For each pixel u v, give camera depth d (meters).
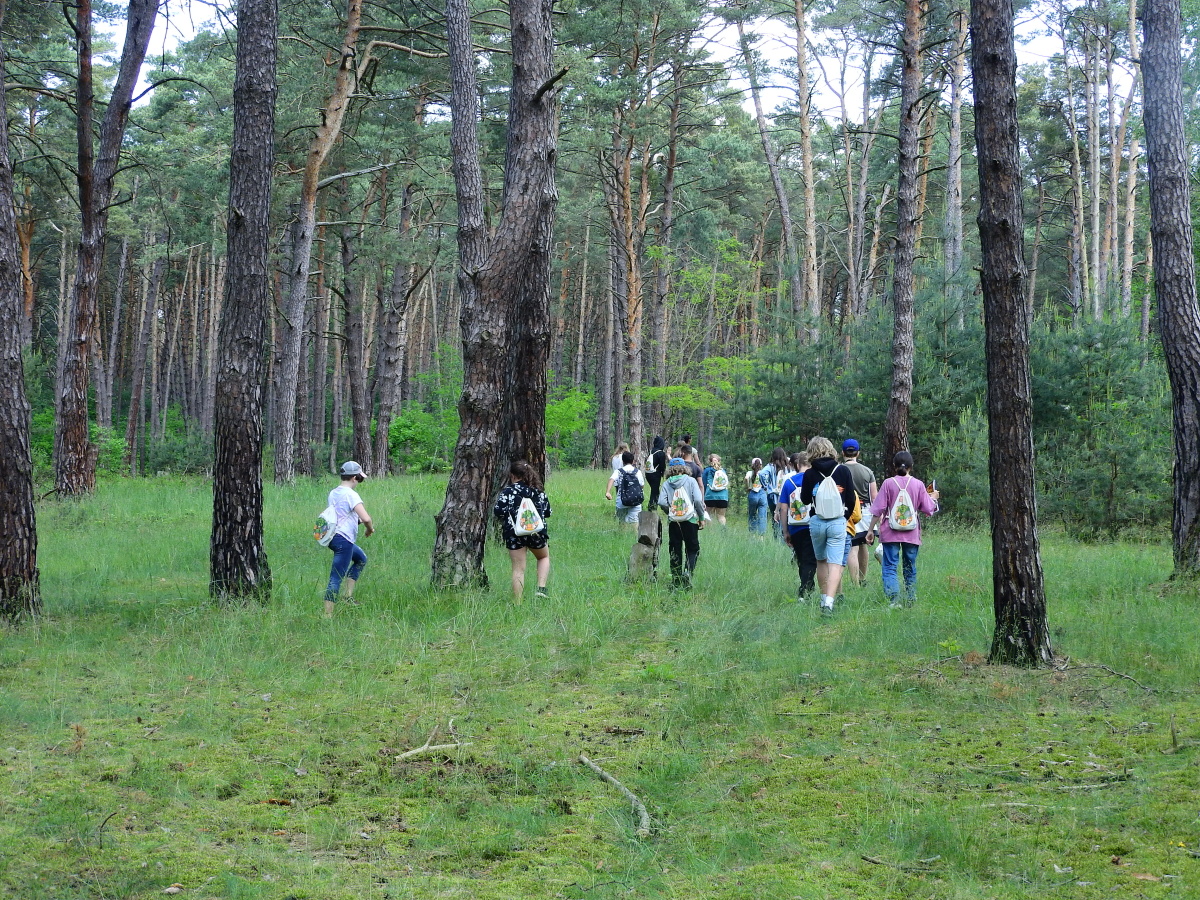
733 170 45.72
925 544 16.58
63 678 7.45
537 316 15.53
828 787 5.15
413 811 5.00
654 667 7.71
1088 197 49.84
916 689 6.85
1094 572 12.34
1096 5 35.00
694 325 46.03
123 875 4.13
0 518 9.30
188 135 34.66
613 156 32.78
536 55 11.35
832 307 58.16
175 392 69.62
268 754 5.82
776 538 16.47
